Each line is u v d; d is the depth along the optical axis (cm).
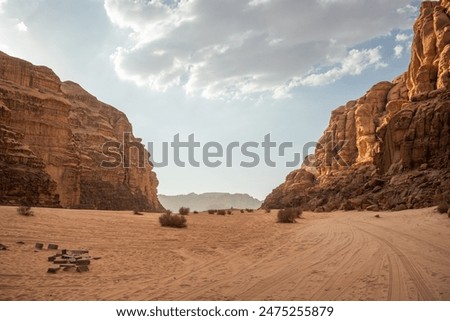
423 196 3541
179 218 2273
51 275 982
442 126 4297
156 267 1132
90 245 1466
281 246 1546
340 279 881
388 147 5016
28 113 5816
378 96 8481
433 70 5641
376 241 1516
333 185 7031
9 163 4353
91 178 9181
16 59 6359
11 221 1852
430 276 857
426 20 6016
